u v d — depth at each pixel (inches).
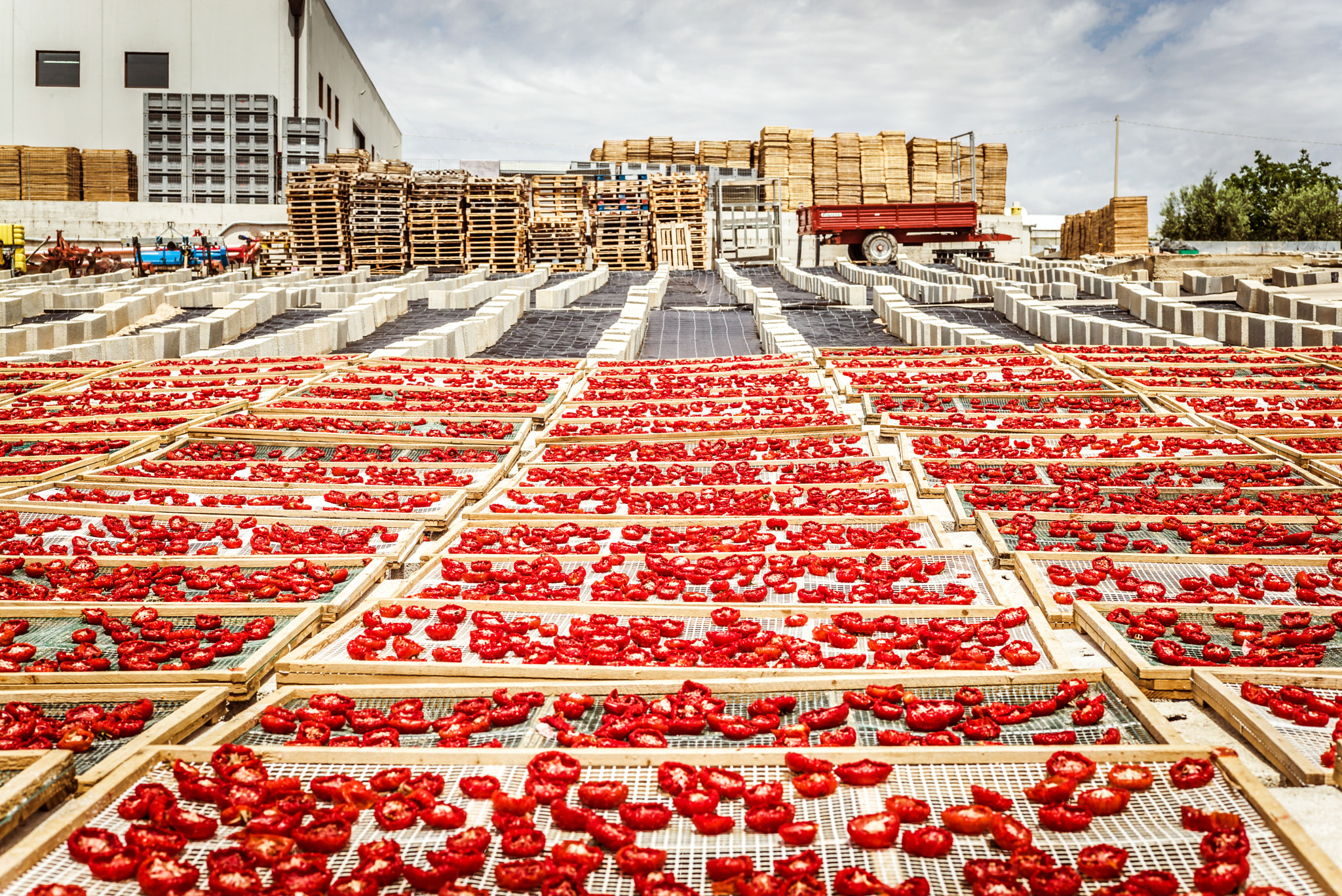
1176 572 272.2
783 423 461.4
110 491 370.9
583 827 145.6
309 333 735.7
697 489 369.1
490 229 1272.1
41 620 246.8
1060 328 746.8
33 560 288.2
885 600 256.5
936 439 435.8
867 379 543.2
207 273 1309.1
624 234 1375.5
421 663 214.5
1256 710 183.6
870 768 155.3
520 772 162.9
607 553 299.9
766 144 1731.1
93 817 150.1
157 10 1763.0
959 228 1402.6
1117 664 216.4
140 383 569.9
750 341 824.3
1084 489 356.5
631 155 1749.5
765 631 236.5
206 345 770.8
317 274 1244.5
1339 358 580.1
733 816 150.0
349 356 656.4
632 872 135.6
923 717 181.6
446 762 165.9
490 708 194.5
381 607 249.8
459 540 322.0
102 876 134.5
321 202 1253.7
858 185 1764.3
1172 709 199.8
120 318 837.2
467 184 1266.0
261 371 597.3
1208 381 524.4
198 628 245.1
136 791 155.1
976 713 186.4
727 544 300.8
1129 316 849.5
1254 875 131.0
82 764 176.2
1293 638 220.1
